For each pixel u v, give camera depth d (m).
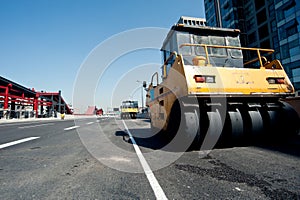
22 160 3.40
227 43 5.26
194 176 2.47
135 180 2.38
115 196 1.94
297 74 25.05
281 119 4.16
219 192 1.97
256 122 3.98
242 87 3.75
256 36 33.91
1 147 4.66
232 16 37.25
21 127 11.45
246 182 2.22
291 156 3.29
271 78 3.99
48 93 41.16
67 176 2.56
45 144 5.06
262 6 32.47
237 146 4.25
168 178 2.42
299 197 1.84
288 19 26.31
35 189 2.13
